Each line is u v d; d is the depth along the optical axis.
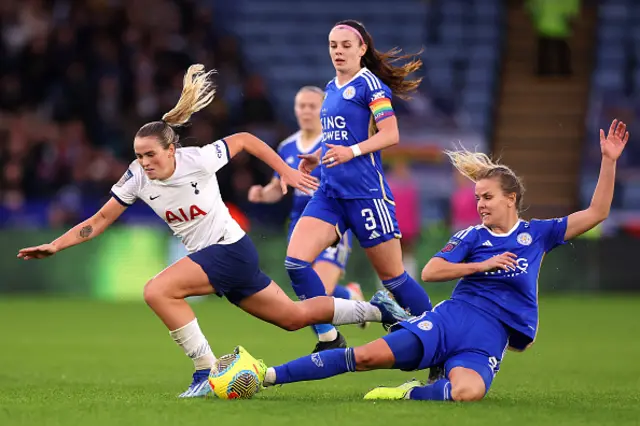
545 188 85.88
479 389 22.14
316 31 94.31
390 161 81.06
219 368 22.80
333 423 19.09
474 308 23.17
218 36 89.62
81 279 68.88
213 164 23.73
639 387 28.08
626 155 83.75
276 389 26.23
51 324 51.78
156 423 19.23
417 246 67.44
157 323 52.59
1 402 22.95
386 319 25.41
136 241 68.31
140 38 81.06
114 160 74.38
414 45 91.94
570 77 89.44
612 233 74.19
